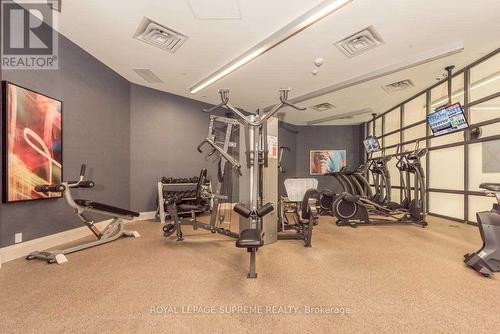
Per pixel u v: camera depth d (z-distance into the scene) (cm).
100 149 422
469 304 175
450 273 229
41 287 200
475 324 152
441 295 187
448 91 460
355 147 920
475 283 208
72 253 290
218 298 182
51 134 318
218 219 479
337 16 308
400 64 423
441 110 450
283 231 395
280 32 334
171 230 360
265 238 323
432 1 282
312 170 930
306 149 938
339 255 281
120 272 232
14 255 269
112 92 456
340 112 758
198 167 628
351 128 924
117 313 163
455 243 332
